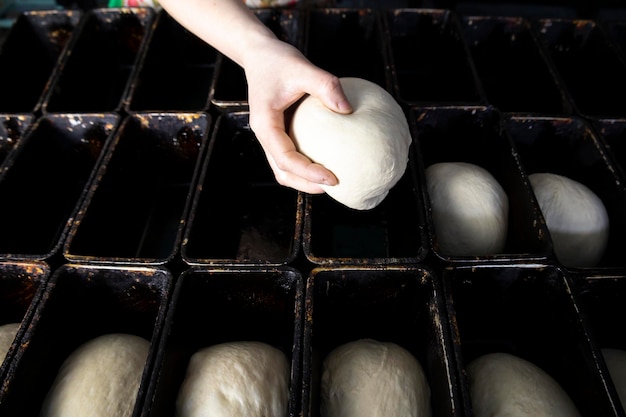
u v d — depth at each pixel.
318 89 0.39
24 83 0.69
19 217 0.53
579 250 0.50
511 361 0.43
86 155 0.59
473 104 0.55
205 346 0.45
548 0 1.05
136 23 0.71
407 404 0.39
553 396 0.40
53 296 0.41
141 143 0.57
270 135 0.40
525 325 0.47
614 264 0.52
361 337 0.47
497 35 0.70
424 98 0.69
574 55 0.71
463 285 0.43
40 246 0.55
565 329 0.41
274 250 0.54
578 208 0.51
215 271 0.41
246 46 0.45
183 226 0.45
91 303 0.44
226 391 0.39
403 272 0.41
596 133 0.54
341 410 0.40
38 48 0.72
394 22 0.70
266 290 0.43
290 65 0.40
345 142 0.40
